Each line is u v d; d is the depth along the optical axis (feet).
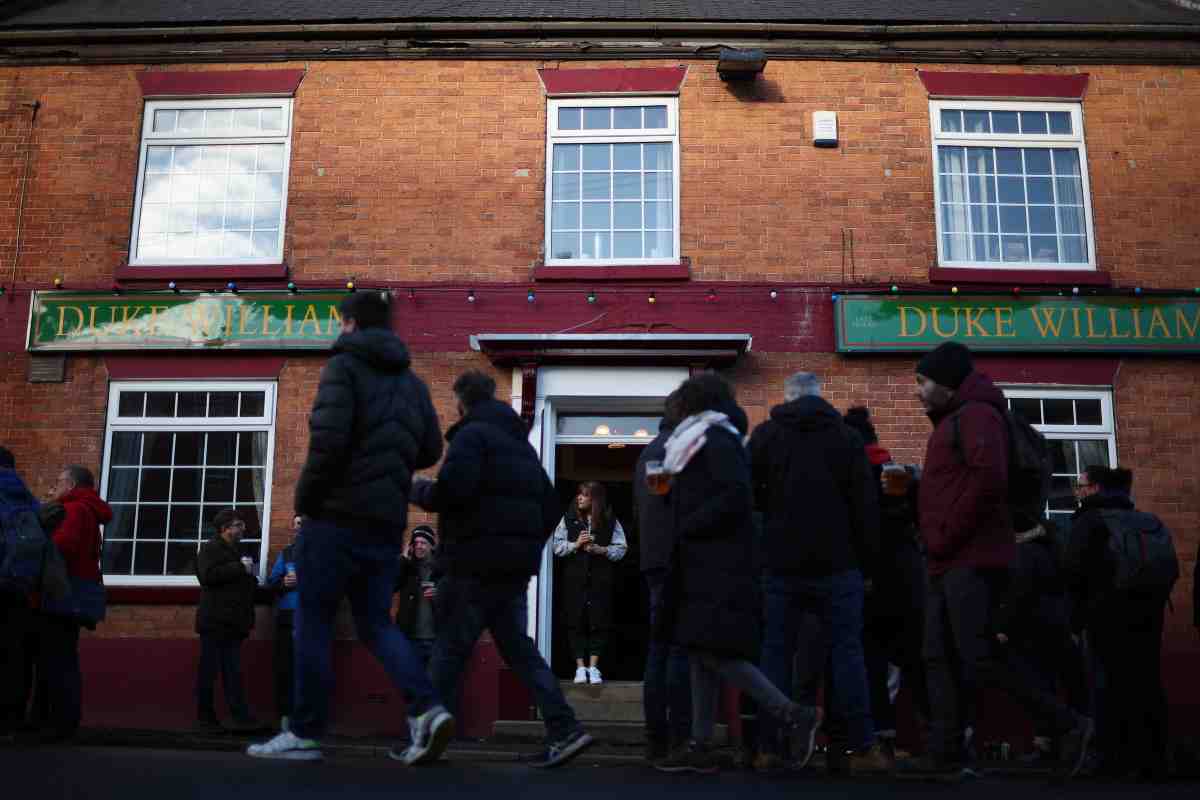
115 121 36.70
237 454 34.37
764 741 19.54
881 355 34.35
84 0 40.57
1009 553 17.08
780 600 18.71
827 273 35.01
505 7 38.58
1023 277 34.83
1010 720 30.73
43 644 24.31
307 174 36.06
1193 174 36.17
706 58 36.60
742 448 17.49
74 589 24.50
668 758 18.47
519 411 33.78
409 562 30.48
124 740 27.27
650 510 20.53
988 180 36.27
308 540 16.57
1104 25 36.40
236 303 34.91
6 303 35.35
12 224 35.96
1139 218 35.81
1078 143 36.42
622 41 36.65
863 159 35.91
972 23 36.35
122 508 34.14
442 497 17.56
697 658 17.40
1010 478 18.48
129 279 35.29
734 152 35.88
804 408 19.08
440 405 34.30
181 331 34.81
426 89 36.58
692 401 17.95
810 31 36.35
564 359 33.99
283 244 35.58
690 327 34.60
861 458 19.02
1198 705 32.04
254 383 34.73
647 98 36.42
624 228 35.83
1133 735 22.75
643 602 35.22
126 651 32.60
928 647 17.57
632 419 35.55
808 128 36.09
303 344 34.53
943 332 34.27
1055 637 24.71
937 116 36.45
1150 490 33.68
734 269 35.04
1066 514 33.63
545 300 34.83
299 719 16.60
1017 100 36.58
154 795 12.36
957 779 17.15
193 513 34.06
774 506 18.93
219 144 36.63
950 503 17.21
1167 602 24.95
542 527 18.70
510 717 31.63
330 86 36.68
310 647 16.52
